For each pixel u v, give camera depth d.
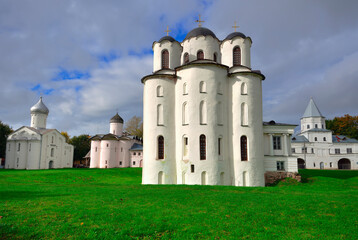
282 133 33.69
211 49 33.53
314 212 12.88
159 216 11.76
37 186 23.27
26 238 9.36
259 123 31.17
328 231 10.41
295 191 19.88
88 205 13.61
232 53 34.31
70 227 10.30
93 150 79.69
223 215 12.13
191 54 33.62
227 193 18.02
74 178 39.00
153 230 10.16
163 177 29.84
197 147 28.83
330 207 13.71
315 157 79.88
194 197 16.11
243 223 11.11
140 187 21.98
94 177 40.66
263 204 14.21
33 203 14.07
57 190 19.56
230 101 31.11
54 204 13.83
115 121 87.00
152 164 30.25
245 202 14.69
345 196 16.86
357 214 12.56
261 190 20.28
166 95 31.30
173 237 9.66
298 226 11.02
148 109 31.72
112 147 78.12
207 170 28.33
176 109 31.06
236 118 30.47
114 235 9.59
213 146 28.88
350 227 10.86
